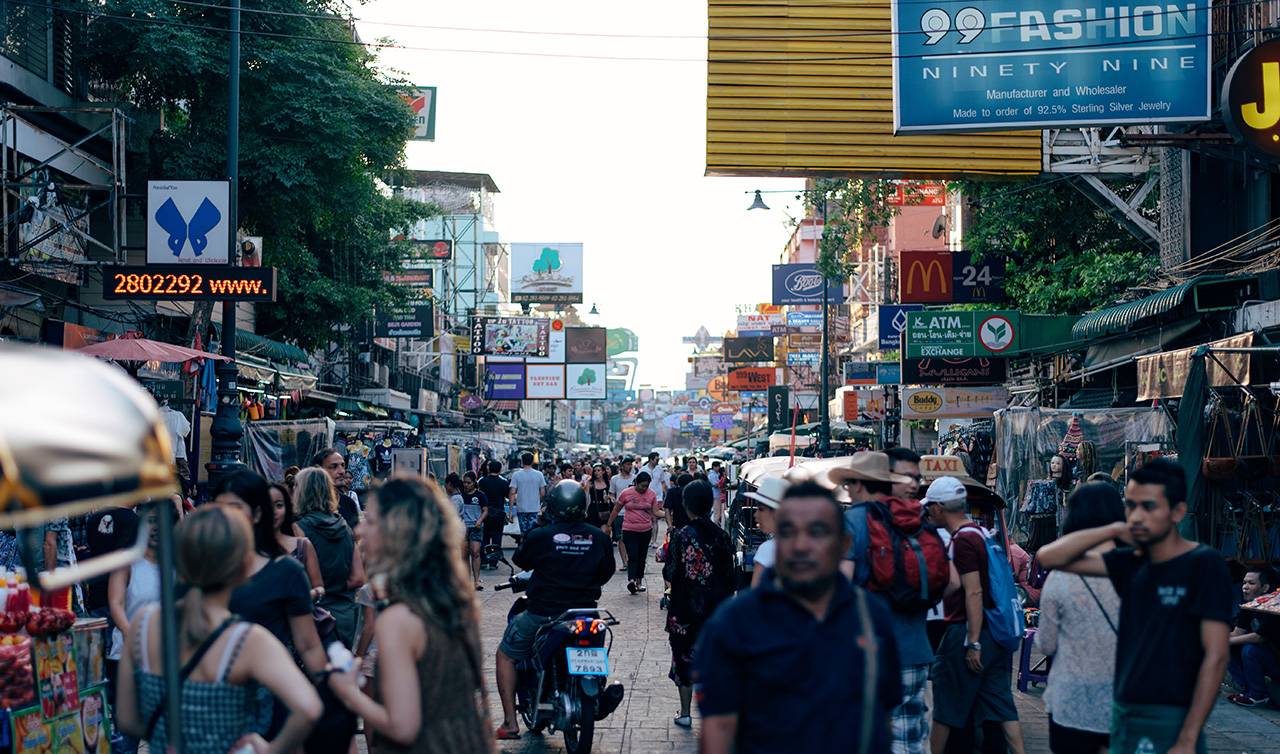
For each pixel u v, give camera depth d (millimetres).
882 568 6227
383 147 24625
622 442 187625
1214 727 9219
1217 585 4547
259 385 21828
